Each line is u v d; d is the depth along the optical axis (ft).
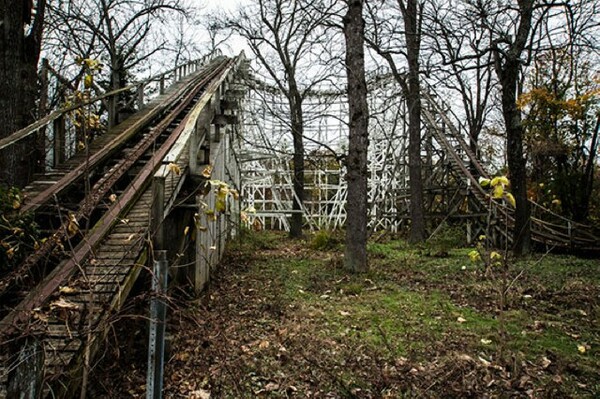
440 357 17.57
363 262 35.47
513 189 43.04
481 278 32.22
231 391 15.28
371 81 81.00
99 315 13.85
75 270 15.97
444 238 58.39
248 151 74.59
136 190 21.50
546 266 36.96
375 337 20.15
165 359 17.11
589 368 16.44
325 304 26.04
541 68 68.74
